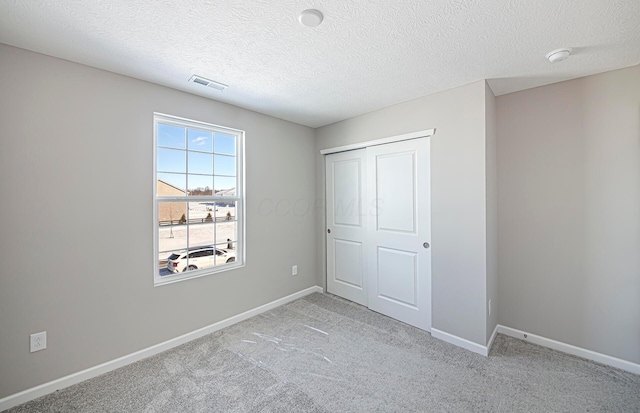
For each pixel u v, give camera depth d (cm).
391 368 212
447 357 227
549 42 174
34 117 180
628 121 207
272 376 203
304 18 148
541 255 246
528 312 253
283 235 344
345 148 342
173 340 244
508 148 260
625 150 209
